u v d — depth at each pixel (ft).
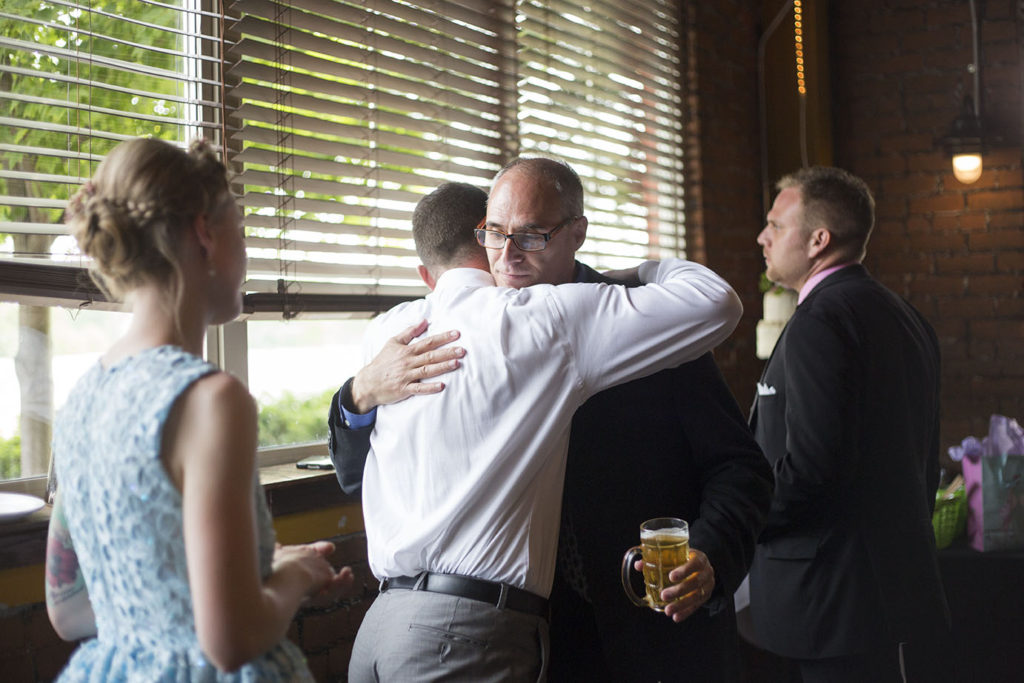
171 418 3.13
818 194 7.55
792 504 6.63
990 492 8.46
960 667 8.57
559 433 4.62
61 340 6.55
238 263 3.54
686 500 5.17
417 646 4.52
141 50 6.77
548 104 9.78
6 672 5.33
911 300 13.33
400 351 4.85
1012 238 12.73
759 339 11.89
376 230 7.91
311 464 7.28
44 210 6.19
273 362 8.17
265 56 7.20
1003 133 12.63
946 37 13.05
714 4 12.49
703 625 5.10
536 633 4.63
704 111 12.17
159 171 3.26
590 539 5.03
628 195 11.08
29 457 6.34
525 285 5.10
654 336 4.63
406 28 8.25
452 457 4.59
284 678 3.45
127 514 3.17
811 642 6.73
